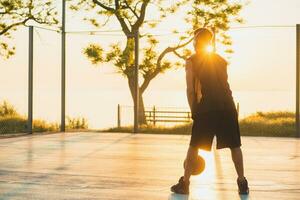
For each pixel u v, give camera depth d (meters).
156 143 12.17
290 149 11.13
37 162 9.02
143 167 8.52
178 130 16.09
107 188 6.76
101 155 9.98
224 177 7.59
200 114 6.28
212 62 6.30
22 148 11.05
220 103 6.25
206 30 6.36
